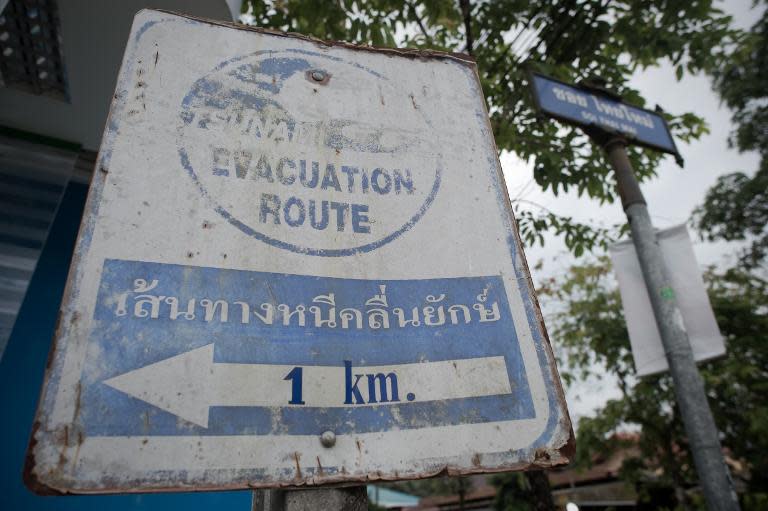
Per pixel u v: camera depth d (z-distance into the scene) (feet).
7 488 7.82
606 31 13.73
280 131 3.67
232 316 2.83
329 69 4.14
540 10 13.48
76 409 2.36
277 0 11.90
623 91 13.97
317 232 3.31
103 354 2.52
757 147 34.42
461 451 2.74
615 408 31.99
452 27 13.93
